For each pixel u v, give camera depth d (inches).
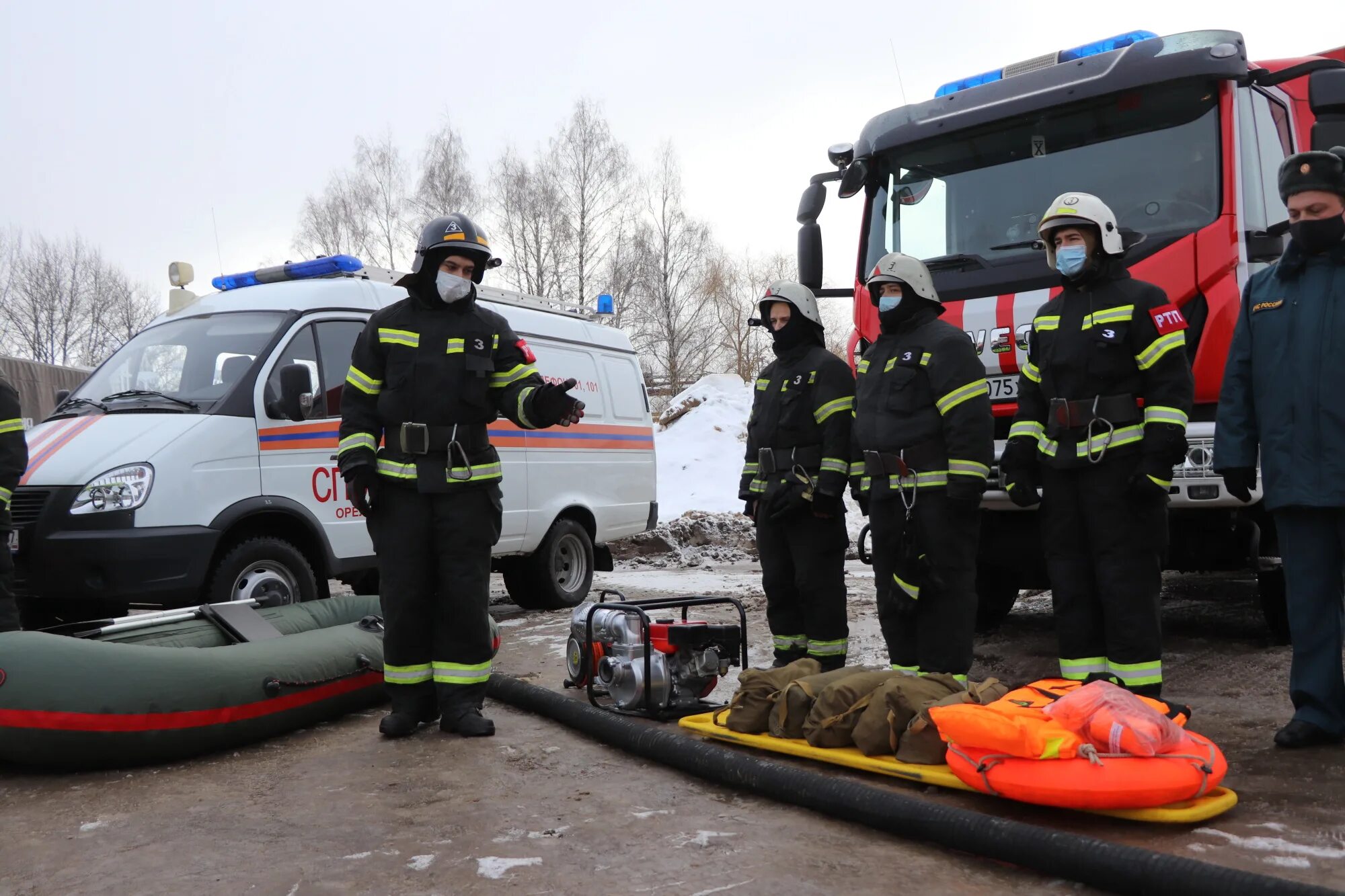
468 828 136.1
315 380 270.5
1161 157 219.6
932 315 189.9
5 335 1475.1
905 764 147.9
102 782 164.4
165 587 229.3
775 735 165.9
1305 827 125.2
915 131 252.1
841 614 207.6
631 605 191.9
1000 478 224.4
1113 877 109.1
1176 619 275.1
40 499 228.4
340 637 207.8
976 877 117.2
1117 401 169.9
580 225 1333.7
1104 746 129.2
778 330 210.4
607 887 115.8
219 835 136.3
